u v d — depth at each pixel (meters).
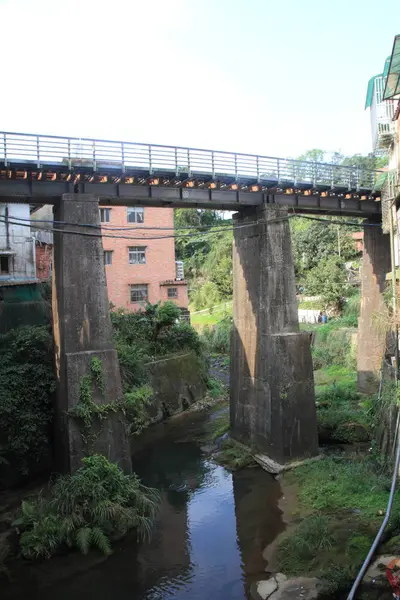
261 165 19.05
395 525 11.41
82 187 15.92
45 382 16.09
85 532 12.12
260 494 15.88
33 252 28.16
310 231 47.38
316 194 22.19
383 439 16.66
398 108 16.97
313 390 18.52
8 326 20.27
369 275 26.11
